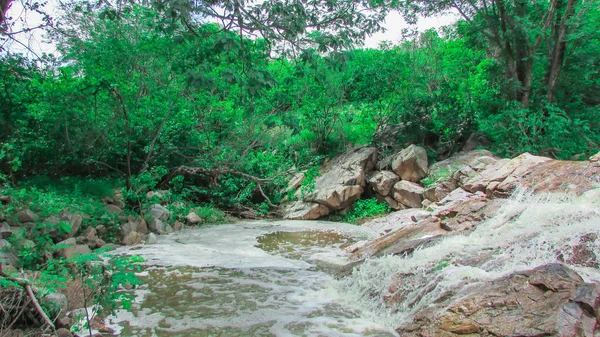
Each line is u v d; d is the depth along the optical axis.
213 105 14.84
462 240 7.50
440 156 17.36
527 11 16.47
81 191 11.59
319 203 15.79
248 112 8.28
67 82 11.94
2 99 11.48
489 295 4.65
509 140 15.23
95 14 12.12
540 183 9.06
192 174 16.31
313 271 7.92
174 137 14.98
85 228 9.41
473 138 16.94
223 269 7.86
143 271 7.57
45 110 12.52
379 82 18.12
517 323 4.14
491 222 8.12
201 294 6.38
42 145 12.70
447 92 17.61
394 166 15.59
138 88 12.68
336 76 18.22
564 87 17.17
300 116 19.47
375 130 19.38
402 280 6.27
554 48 16.16
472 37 17.41
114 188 13.77
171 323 5.23
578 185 8.32
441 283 5.55
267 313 5.62
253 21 6.34
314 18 6.97
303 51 7.01
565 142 14.80
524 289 4.57
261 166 17.36
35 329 4.55
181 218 13.25
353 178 15.82
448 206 10.15
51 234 8.15
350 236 11.91
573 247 5.66
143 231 10.94
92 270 4.57
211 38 8.08
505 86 16.83
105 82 11.26
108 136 13.16
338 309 5.87
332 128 19.94
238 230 12.73
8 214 7.78
